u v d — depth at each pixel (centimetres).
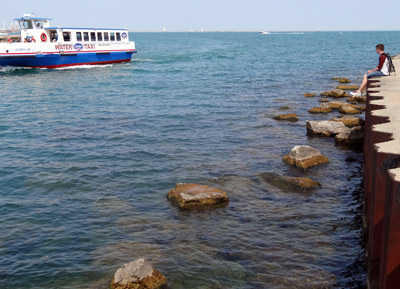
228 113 1958
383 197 515
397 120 680
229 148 1369
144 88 2958
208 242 750
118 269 627
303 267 664
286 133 1547
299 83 3047
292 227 801
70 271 671
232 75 3684
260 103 2220
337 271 650
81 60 4447
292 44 11294
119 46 4859
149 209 902
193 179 1084
